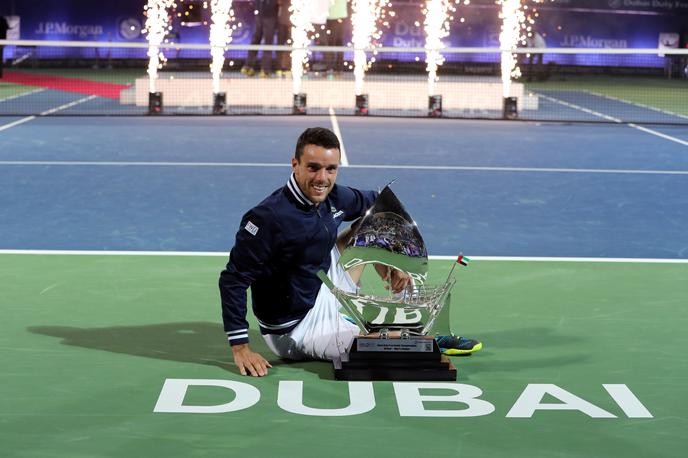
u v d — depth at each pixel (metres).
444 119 20.70
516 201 11.59
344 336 5.79
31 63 34.81
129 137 16.77
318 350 5.84
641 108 24.05
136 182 12.48
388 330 5.64
